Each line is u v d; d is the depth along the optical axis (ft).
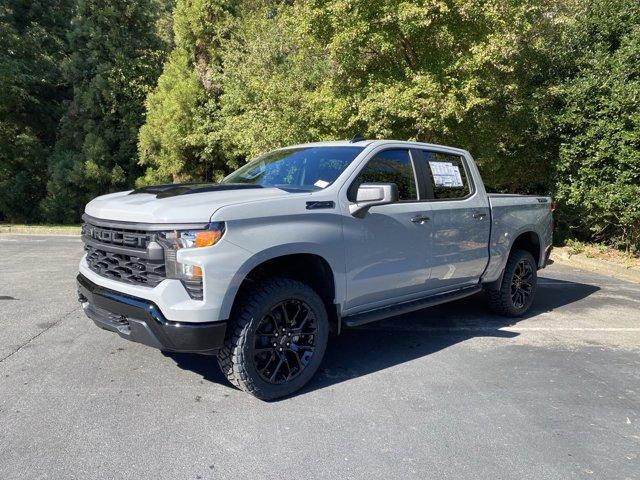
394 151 14.69
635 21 32.30
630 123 30.19
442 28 28.78
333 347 15.47
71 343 14.76
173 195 11.57
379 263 13.37
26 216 58.13
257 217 10.84
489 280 17.70
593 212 33.63
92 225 12.13
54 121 61.36
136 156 56.24
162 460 8.96
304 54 36.70
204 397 11.53
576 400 11.97
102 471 8.57
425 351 15.20
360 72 32.12
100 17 56.13
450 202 15.74
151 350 14.35
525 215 18.90
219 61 51.11
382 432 10.22
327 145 14.92
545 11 34.01
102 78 54.70
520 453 9.57
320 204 12.03
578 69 33.96
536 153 36.06
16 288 21.68
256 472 8.71
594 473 9.00
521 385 12.78
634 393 12.45
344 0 28.60
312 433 10.09
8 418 10.25
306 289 11.85
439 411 11.21
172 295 10.16
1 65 52.44
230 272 10.37
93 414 10.55
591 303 21.75
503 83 31.78
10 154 57.36
